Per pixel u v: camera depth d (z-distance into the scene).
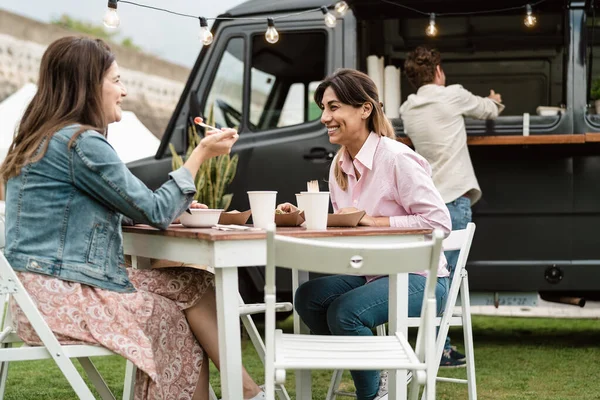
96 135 2.55
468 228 3.21
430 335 2.29
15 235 2.55
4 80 13.74
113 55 2.71
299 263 2.20
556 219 5.01
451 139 4.73
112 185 2.51
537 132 5.09
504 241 5.05
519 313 6.56
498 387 4.05
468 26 5.64
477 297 5.11
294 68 5.25
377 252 2.21
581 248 5.00
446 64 5.79
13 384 4.16
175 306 2.70
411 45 5.71
